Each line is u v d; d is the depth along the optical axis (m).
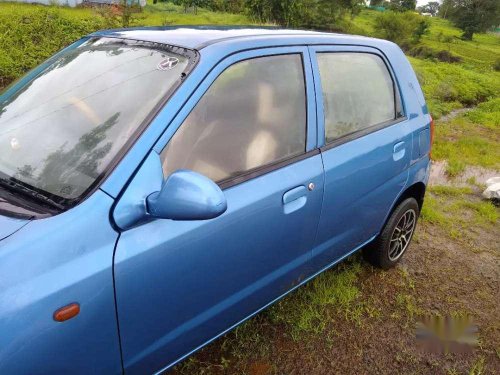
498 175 6.33
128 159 1.65
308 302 3.03
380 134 2.83
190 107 1.84
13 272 1.37
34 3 18.17
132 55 2.10
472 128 10.08
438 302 3.26
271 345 2.68
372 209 2.90
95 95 1.97
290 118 2.28
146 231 1.65
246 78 2.10
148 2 32.69
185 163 1.83
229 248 1.95
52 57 2.42
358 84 2.75
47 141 1.86
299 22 29.67
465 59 47.31
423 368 2.66
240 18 27.42
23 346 1.35
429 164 3.50
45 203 1.60
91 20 11.70
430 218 4.55
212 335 2.09
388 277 3.47
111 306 1.56
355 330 2.89
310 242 2.46
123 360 1.68
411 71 3.32
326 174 2.38
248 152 2.08
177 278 1.76
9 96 2.22
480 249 4.07
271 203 2.08
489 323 3.10
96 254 1.51
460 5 84.88
